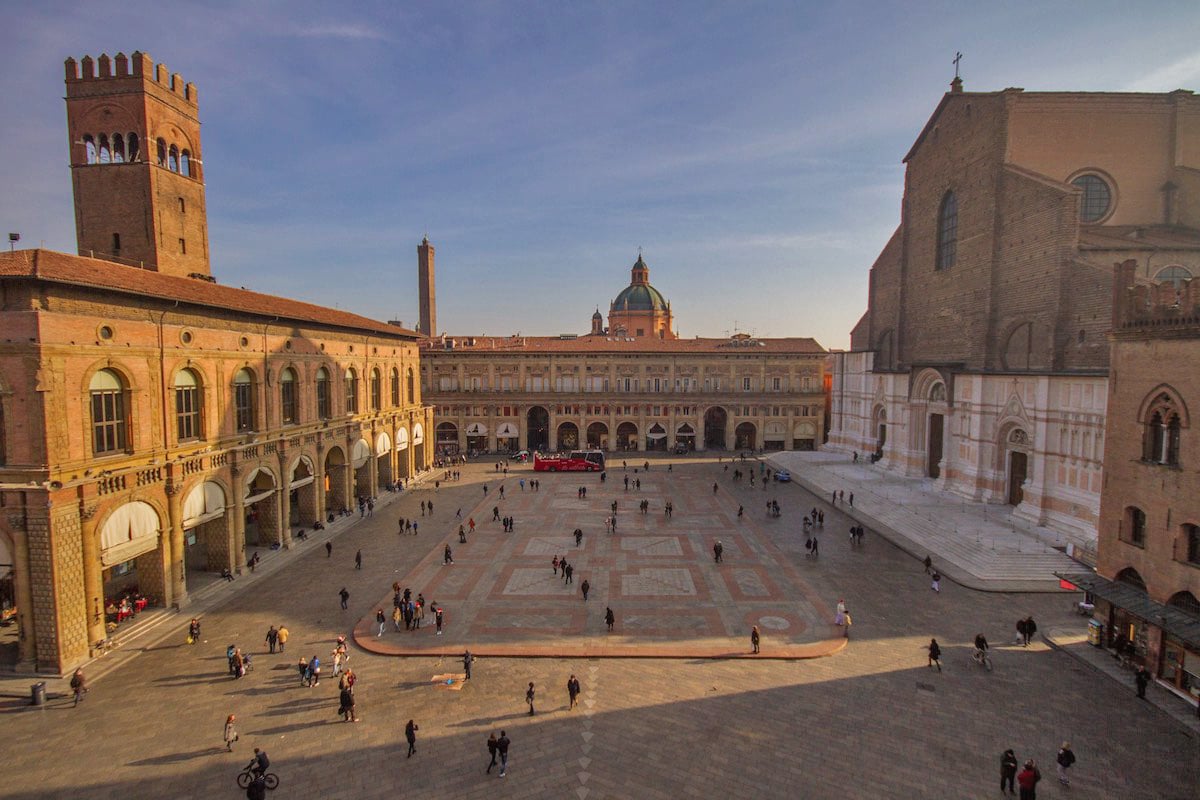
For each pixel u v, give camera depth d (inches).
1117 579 1247.5
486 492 2795.3
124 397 1325.0
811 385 4030.5
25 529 1126.4
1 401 1120.8
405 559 1825.8
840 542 1983.3
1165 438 1147.3
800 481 2997.0
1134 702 1045.8
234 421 1690.5
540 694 1080.2
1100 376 1758.1
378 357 2694.4
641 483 2984.7
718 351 3993.6
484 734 961.5
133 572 1631.4
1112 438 1259.8
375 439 2596.0
